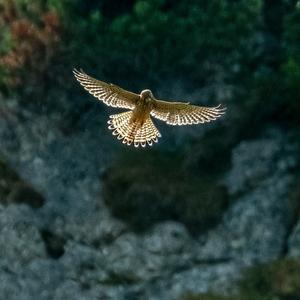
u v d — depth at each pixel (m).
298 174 44.25
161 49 46.84
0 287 42.16
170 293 41.03
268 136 45.62
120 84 47.31
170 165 44.66
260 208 42.81
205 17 46.84
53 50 46.09
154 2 46.72
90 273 42.22
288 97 45.84
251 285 40.62
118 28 46.22
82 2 48.72
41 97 46.28
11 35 46.09
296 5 47.81
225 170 44.50
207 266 41.50
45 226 43.53
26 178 45.19
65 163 45.56
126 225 42.53
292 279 40.34
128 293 41.41
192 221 42.34
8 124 46.69
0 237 43.22
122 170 44.25
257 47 48.06
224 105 46.88
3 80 46.28
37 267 42.50
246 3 47.06
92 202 43.84
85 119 46.38
